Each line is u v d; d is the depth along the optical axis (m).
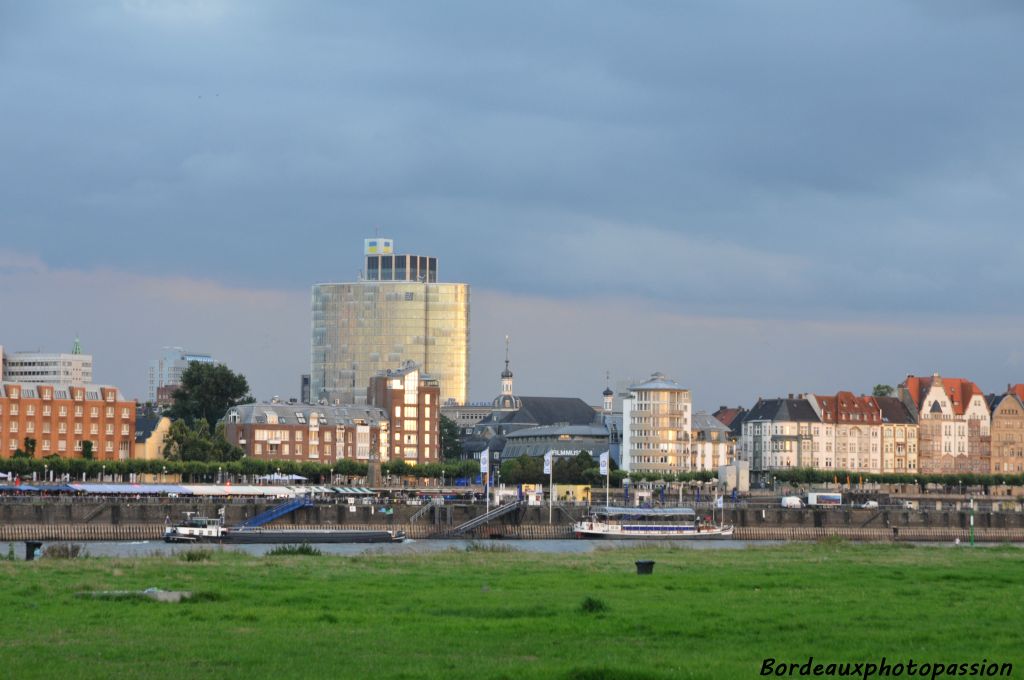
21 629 118.19
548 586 156.38
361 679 100.00
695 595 147.62
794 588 156.25
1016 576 171.75
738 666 105.75
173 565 184.00
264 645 112.38
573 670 101.12
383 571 175.62
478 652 111.19
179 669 102.94
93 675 100.38
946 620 128.38
